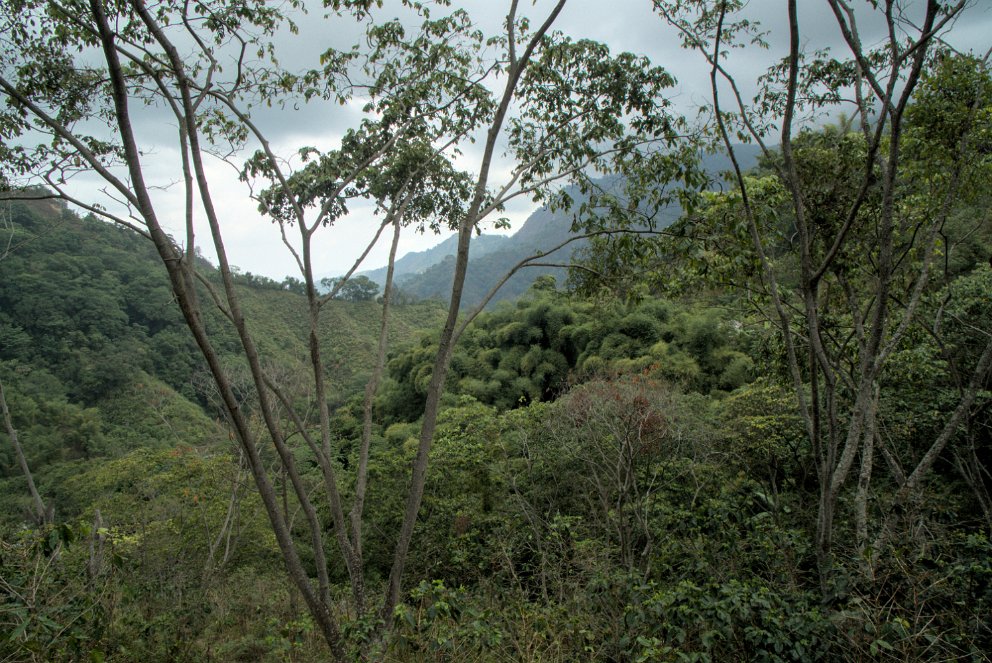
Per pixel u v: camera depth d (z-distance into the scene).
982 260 10.81
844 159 6.23
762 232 6.18
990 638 4.05
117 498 10.66
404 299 77.94
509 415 12.44
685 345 18.83
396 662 4.36
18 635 3.62
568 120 6.46
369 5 5.26
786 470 8.96
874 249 6.98
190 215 4.69
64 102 5.57
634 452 8.13
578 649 4.54
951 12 4.40
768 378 9.09
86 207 4.92
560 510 9.96
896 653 3.88
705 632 4.11
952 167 6.02
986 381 7.87
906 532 5.30
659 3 5.82
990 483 8.15
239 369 10.30
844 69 6.16
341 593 7.85
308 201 6.91
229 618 7.75
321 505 12.20
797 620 4.07
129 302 44.81
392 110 6.79
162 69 5.53
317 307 6.08
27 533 4.64
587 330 21.62
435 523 10.41
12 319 38.25
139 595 6.78
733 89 5.57
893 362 8.00
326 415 6.00
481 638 4.16
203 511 9.86
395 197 7.39
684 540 6.77
